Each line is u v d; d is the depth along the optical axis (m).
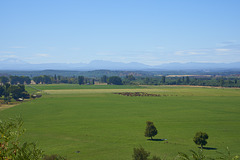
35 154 7.91
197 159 8.91
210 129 85.62
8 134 7.64
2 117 103.00
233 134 78.19
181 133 79.50
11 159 7.48
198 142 61.78
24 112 121.50
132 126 91.06
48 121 101.19
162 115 114.56
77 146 63.34
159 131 82.50
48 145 63.75
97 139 71.56
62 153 56.41
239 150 58.94
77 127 89.38
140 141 69.25
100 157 54.19
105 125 93.00
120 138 72.94
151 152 57.25
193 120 102.25
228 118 106.56
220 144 65.69
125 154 56.62
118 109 132.62
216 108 134.00
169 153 56.34
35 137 72.00
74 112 123.88
